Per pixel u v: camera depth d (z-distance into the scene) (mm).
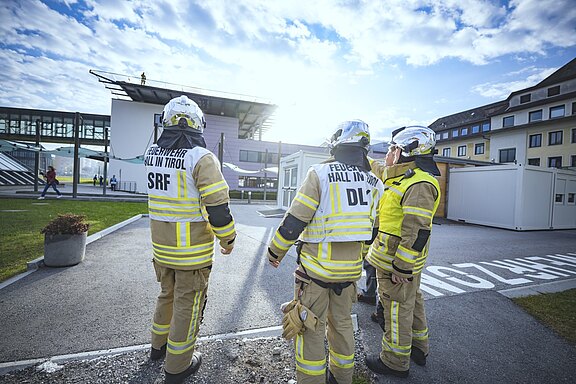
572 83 31656
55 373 2119
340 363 1927
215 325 2973
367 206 1929
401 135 2381
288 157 15320
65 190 25594
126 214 11180
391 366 2309
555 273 5652
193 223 2045
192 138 2117
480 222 14461
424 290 4395
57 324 2834
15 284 3877
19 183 27156
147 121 37125
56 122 38969
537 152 33656
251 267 5164
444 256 6895
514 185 13109
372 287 3789
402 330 2275
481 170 14547
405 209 2141
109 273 4402
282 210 15508
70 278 4141
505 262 6488
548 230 13625
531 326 3295
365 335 2973
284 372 2246
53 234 4578
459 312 3623
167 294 2258
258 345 2617
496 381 2314
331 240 1824
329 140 2137
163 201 2039
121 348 2465
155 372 2178
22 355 2320
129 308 3238
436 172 2338
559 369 2504
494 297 4160
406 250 2100
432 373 2387
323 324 1869
